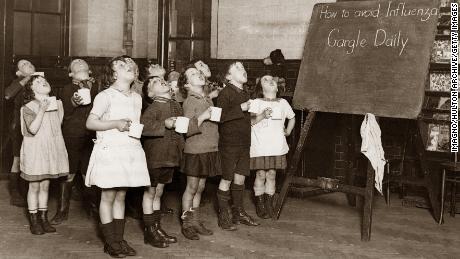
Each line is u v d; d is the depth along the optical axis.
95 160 3.66
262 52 7.32
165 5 7.86
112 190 3.75
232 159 4.54
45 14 7.65
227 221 4.67
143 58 7.97
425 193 6.27
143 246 4.10
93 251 3.95
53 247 4.04
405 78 4.78
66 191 4.80
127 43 7.84
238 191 4.83
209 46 7.68
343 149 6.64
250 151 4.98
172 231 4.55
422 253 4.09
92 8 7.68
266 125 5.02
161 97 4.05
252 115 4.88
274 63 6.57
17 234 4.39
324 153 6.61
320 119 6.54
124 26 7.88
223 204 4.67
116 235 3.84
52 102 4.35
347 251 4.10
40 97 4.34
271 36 7.23
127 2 7.82
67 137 4.72
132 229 4.60
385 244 4.32
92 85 4.96
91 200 4.93
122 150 3.66
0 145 6.93
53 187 6.32
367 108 4.90
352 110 4.98
